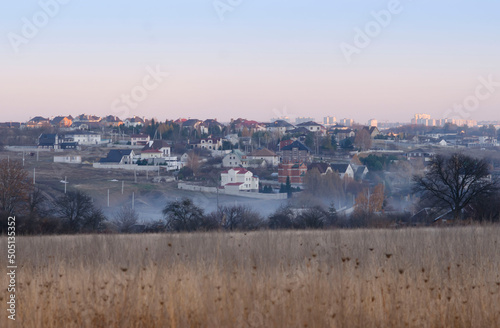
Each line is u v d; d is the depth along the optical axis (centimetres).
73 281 1245
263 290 1072
